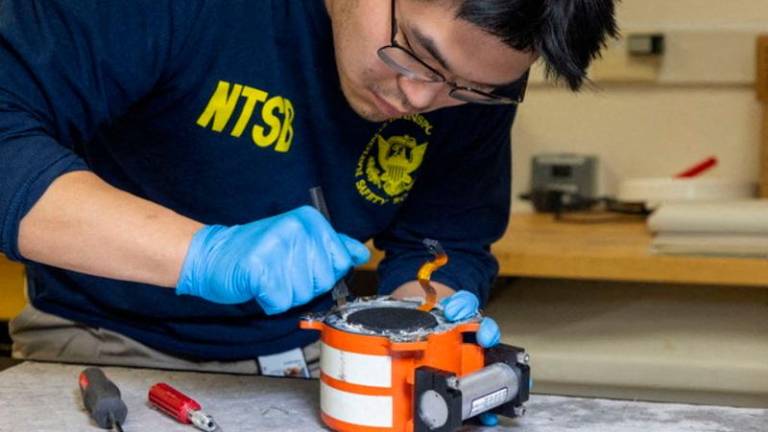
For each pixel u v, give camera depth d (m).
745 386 1.68
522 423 0.97
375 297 1.07
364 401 0.90
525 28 0.90
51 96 1.00
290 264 0.93
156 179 1.22
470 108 1.28
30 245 0.95
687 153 2.28
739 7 2.20
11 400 1.01
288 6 1.12
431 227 1.37
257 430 0.94
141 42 1.04
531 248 1.76
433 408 0.88
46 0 1.02
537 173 2.29
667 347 1.77
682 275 1.70
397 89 1.01
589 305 2.03
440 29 0.92
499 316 1.96
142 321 1.32
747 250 1.70
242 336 1.31
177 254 0.94
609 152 2.31
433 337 0.91
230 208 1.22
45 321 1.35
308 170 1.22
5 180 0.95
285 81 1.16
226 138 1.17
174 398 0.97
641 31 2.23
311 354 1.35
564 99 2.30
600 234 1.95
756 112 2.23
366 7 0.97
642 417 0.98
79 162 0.99
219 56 1.12
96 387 0.96
